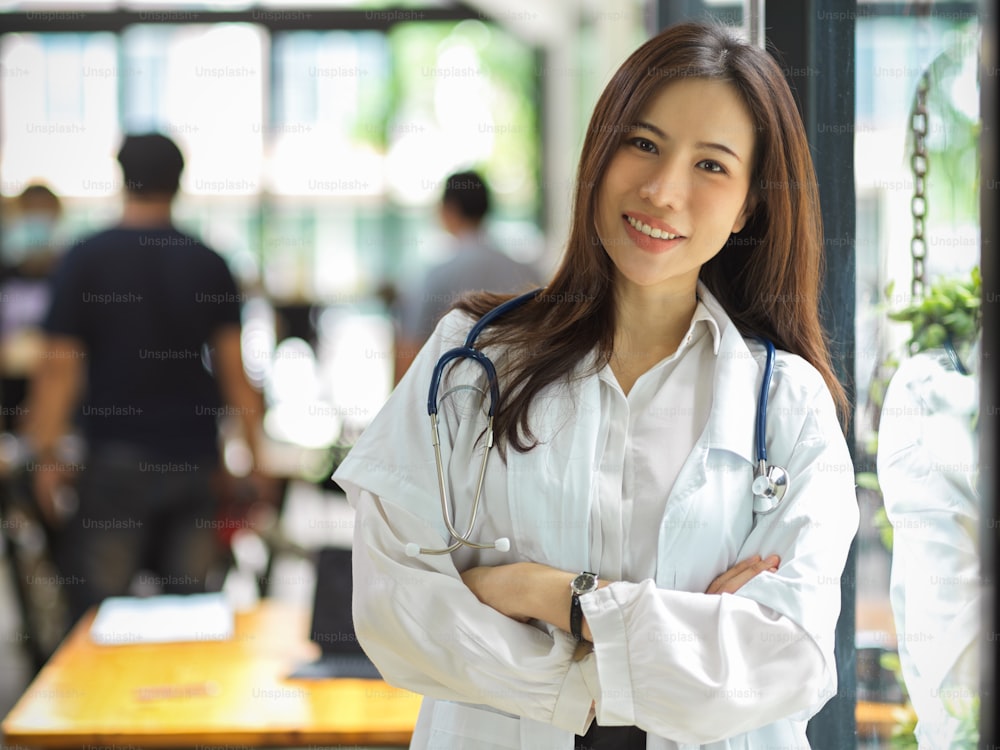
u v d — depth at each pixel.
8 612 4.94
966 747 1.64
